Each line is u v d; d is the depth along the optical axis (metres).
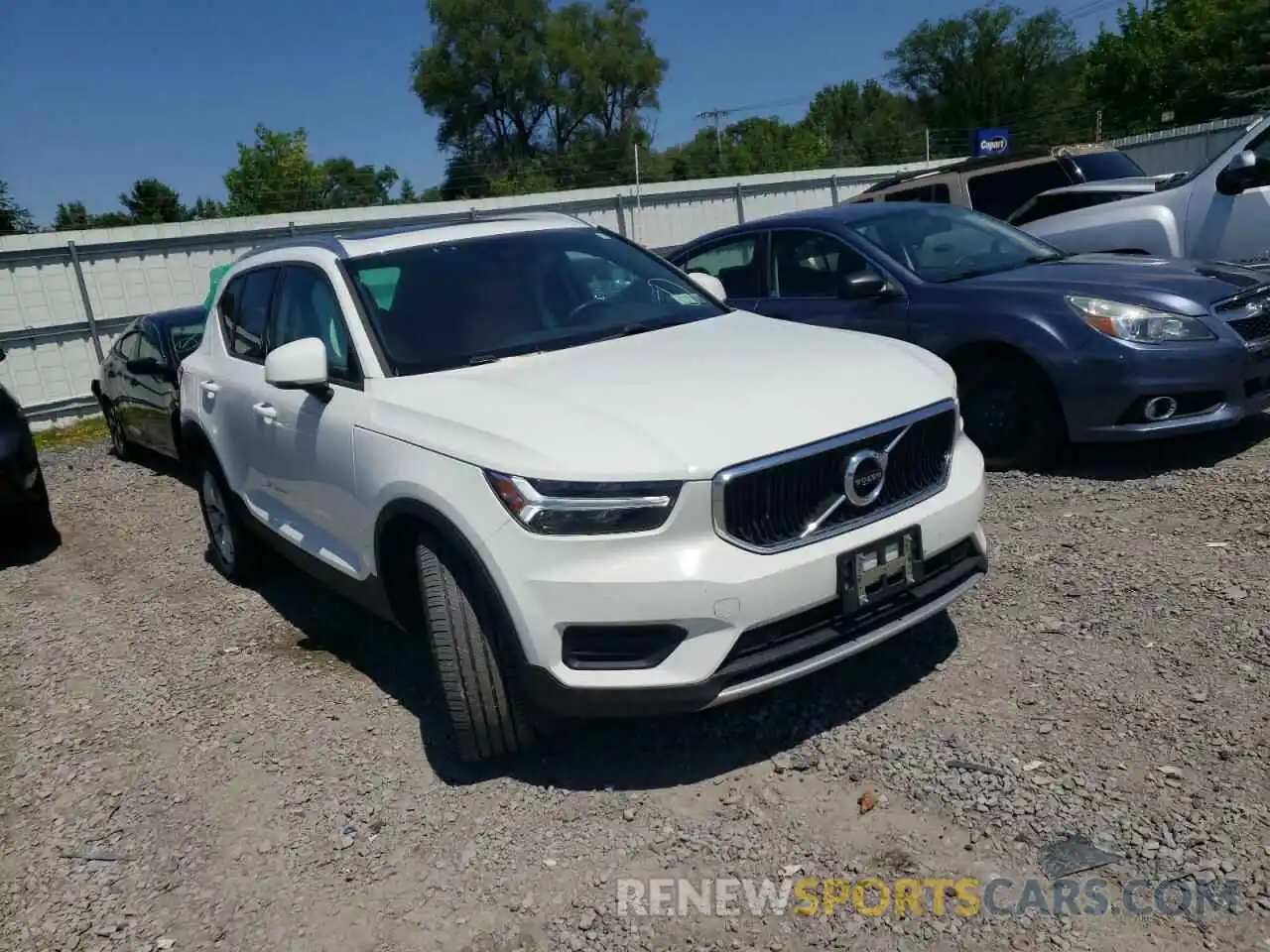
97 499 9.19
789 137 68.44
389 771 3.78
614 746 3.74
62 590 6.55
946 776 3.31
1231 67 44.88
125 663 5.15
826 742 3.59
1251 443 6.19
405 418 3.78
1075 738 3.43
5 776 4.14
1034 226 9.10
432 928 2.93
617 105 63.62
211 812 3.67
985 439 6.33
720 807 3.31
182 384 6.11
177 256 16.78
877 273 6.77
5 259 15.21
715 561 3.16
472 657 3.45
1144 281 5.96
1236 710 3.47
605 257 5.00
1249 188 7.73
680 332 4.41
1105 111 50.97
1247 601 4.19
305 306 4.75
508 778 3.62
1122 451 6.32
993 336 6.07
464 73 60.53
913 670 4.00
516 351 4.21
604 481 3.16
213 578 6.36
